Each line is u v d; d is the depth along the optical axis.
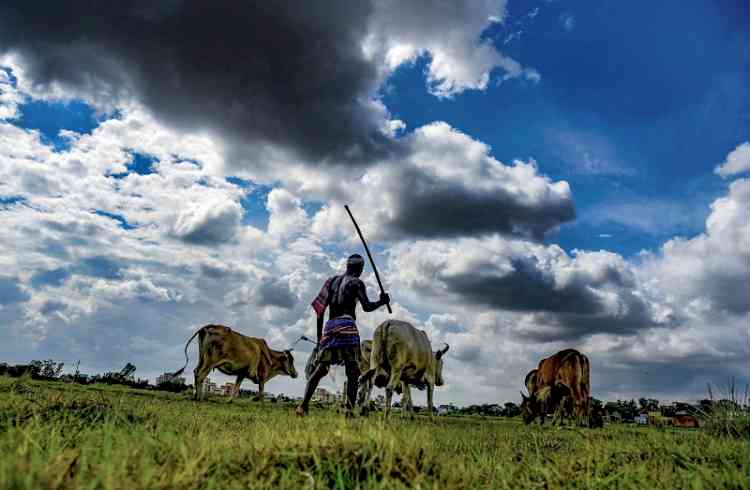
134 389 11.84
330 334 6.74
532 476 3.36
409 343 10.02
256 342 17.16
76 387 7.40
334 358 6.71
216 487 2.29
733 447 4.05
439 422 9.25
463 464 3.28
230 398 15.88
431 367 11.01
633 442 4.77
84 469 2.18
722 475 3.07
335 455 2.92
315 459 2.72
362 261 7.19
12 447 2.57
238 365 16.19
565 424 12.11
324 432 3.54
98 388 9.36
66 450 2.76
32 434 3.02
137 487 2.04
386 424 3.77
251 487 2.38
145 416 4.57
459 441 4.96
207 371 15.36
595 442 4.61
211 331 15.81
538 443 5.41
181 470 2.45
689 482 3.08
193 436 3.57
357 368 6.79
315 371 6.75
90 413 4.38
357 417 5.53
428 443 3.45
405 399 12.09
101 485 2.08
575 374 11.87
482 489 2.93
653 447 4.36
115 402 4.93
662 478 3.18
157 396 11.20
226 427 4.85
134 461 2.46
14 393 4.85
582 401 11.63
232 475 2.58
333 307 6.99
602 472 3.46
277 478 2.63
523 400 13.09
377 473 2.78
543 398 12.35
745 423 5.28
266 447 3.04
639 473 3.22
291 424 4.44
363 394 10.54
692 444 4.39
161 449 2.84
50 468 2.12
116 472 2.16
